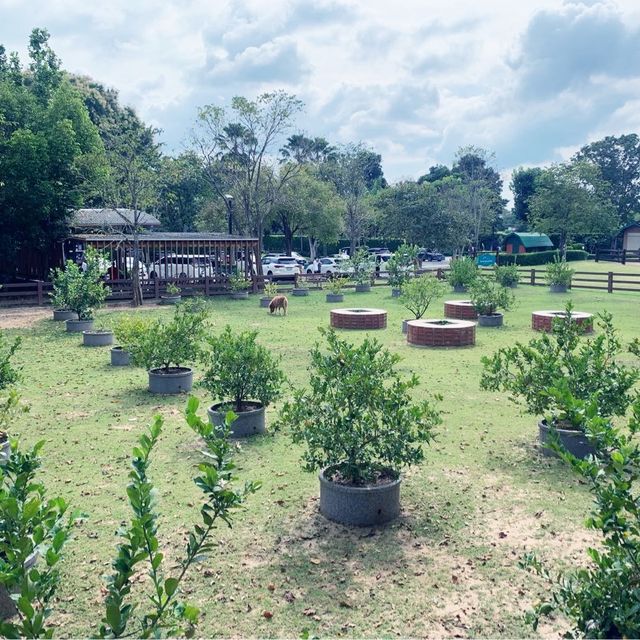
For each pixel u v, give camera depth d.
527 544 5.72
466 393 11.38
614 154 89.19
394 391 6.39
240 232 44.56
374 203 57.31
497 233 80.88
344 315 19.86
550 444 3.74
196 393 11.48
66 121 27.72
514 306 25.52
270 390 9.02
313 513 6.38
